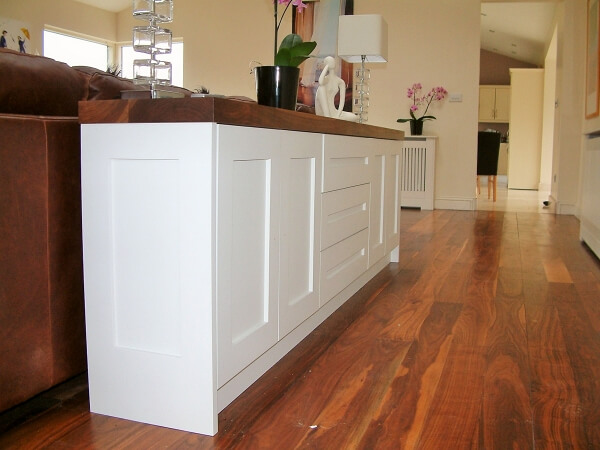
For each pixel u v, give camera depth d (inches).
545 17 334.3
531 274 127.7
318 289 83.5
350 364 73.4
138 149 54.6
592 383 67.4
